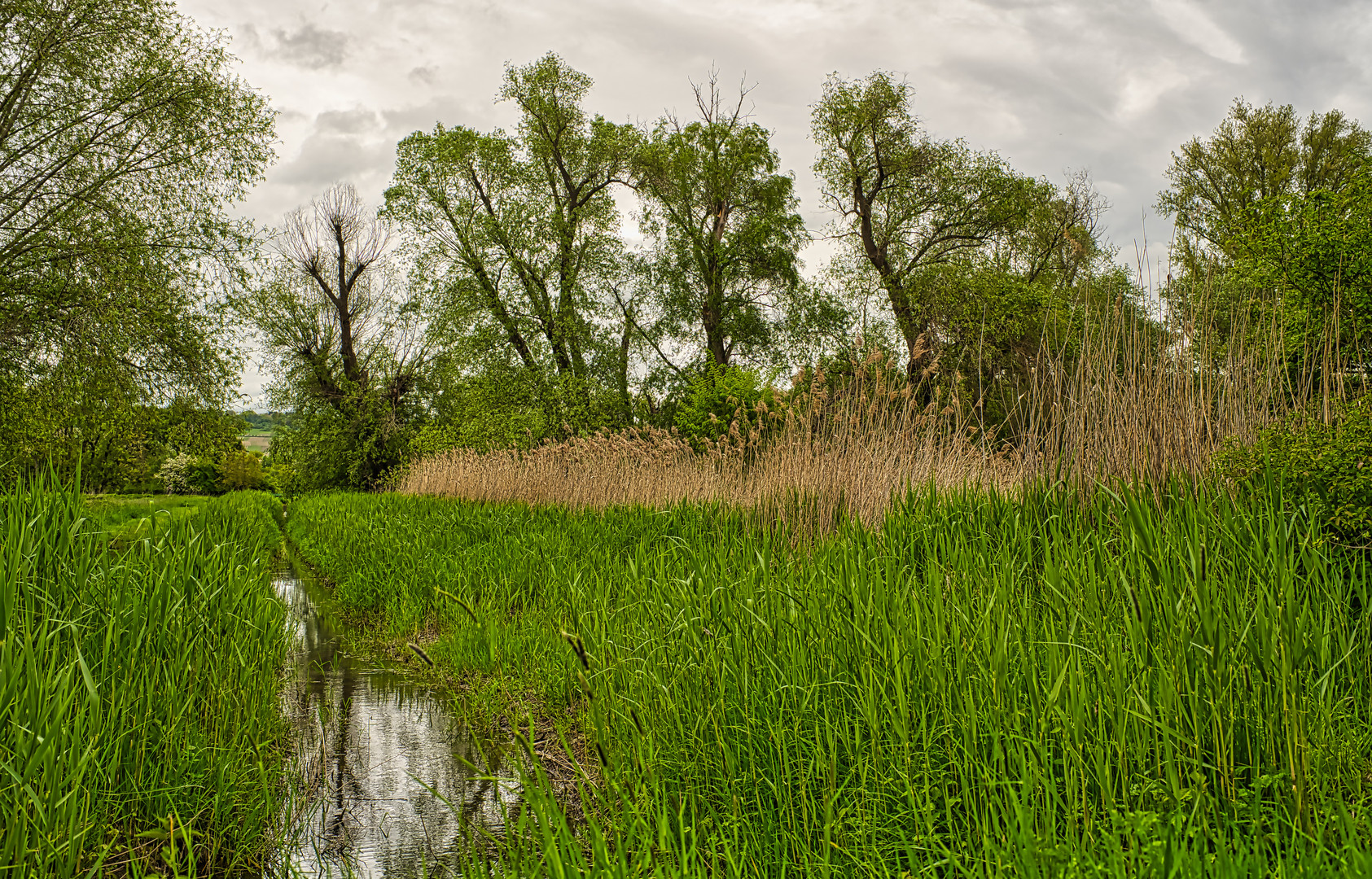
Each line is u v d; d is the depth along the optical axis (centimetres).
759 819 321
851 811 304
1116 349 638
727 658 422
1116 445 598
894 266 2952
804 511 755
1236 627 339
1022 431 725
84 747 342
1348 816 228
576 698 529
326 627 870
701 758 375
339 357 3547
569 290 2952
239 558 756
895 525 611
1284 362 613
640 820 300
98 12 1474
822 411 862
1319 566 399
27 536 448
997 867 239
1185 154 2411
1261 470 492
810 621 418
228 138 1605
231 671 487
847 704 366
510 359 2872
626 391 3088
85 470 1480
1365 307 630
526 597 779
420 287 3070
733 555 631
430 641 752
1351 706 326
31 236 1420
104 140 1509
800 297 3091
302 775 442
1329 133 2277
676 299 3122
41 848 282
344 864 347
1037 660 340
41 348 1387
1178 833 227
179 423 1585
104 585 462
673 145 3133
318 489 3481
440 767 458
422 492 2377
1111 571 414
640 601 567
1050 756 282
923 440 833
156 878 315
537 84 3098
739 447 1085
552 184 3158
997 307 1945
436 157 2986
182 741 402
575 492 1416
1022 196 2756
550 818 290
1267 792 274
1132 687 302
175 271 1527
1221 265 698
